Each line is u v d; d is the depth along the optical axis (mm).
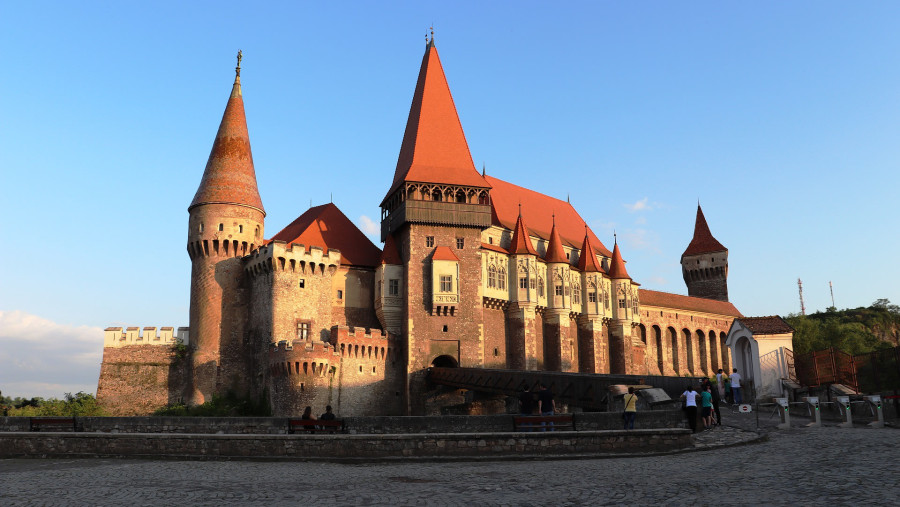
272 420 29250
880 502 13281
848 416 28109
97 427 30422
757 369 41812
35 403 80125
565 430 27391
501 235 86062
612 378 42594
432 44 89750
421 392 72000
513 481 18219
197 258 74562
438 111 84375
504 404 68375
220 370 71500
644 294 107625
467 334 75250
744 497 14570
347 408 67250
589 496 15562
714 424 29562
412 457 24109
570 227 102500
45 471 22312
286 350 64438
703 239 135500
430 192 78125
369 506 15133
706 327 114375
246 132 79312
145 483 19062
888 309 171750
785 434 26234
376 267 78375
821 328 122750
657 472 18859
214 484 18797
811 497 14164
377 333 71688
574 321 88312
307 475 20609
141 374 72625
